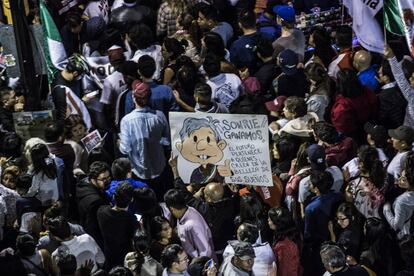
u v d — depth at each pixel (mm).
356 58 20531
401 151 18484
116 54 21047
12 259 16656
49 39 20969
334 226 17719
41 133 19406
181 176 18594
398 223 17719
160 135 19234
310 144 18359
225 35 22609
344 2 21438
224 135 18328
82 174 18891
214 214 17922
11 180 18344
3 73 22016
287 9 21469
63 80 20922
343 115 19438
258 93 20422
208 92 19000
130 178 18344
